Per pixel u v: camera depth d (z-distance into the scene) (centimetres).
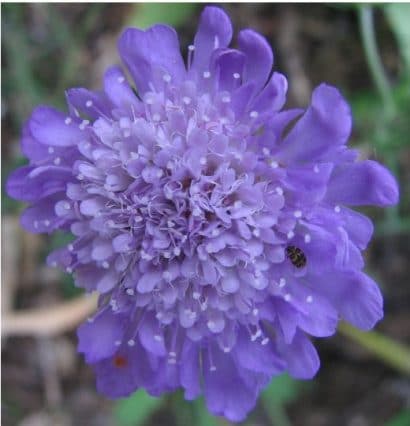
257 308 11
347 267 10
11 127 18
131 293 11
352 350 18
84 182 11
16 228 18
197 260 11
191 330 11
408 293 18
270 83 10
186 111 11
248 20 18
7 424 18
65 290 18
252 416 18
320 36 18
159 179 11
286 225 10
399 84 16
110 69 11
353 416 18
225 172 10
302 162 11
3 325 18
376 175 10
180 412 17
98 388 12
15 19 18
